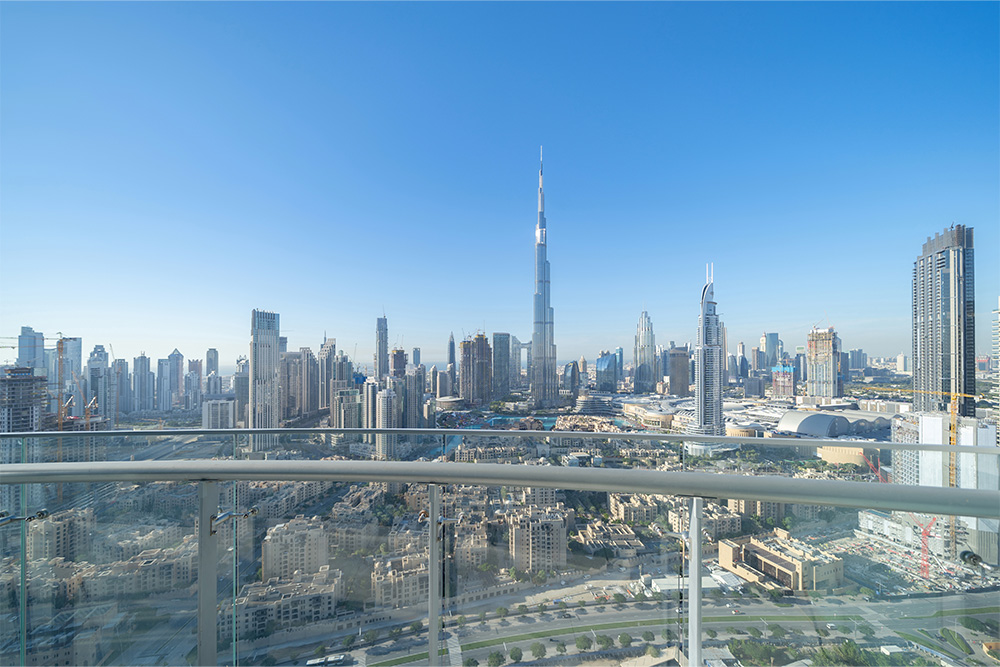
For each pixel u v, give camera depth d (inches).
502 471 39.9
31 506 46.1
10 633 46.5
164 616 44.1
